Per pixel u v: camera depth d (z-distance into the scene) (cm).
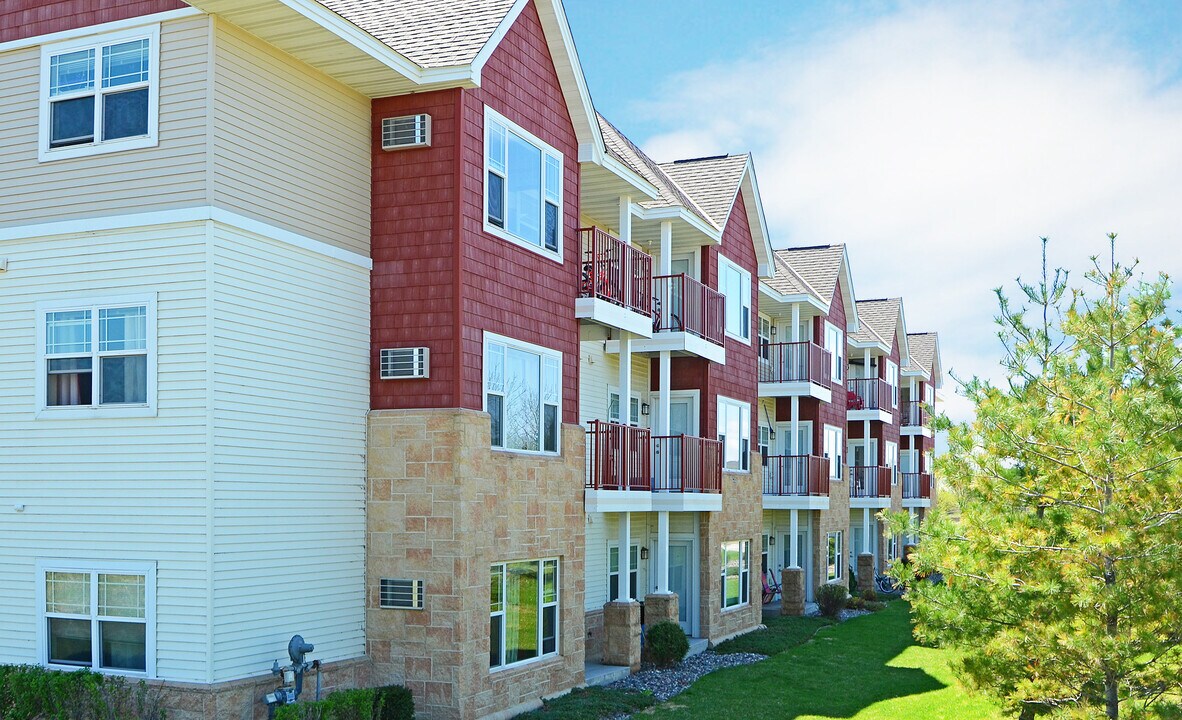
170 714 1191
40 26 1349
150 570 1227
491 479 1491
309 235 1385
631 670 1981
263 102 1320
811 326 3416
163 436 1234
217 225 1238
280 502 1313
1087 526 1167
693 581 2394
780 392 3134
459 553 1411
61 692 1192
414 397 1455
